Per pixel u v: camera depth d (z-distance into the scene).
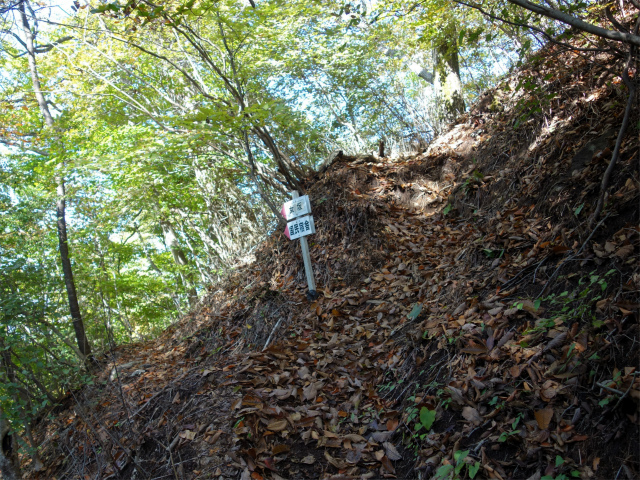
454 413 2.90
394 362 3.58
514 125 4.97
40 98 8.52
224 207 7.67
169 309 11.63
